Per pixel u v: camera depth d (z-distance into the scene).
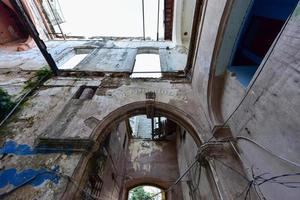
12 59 8.64
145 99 5.56
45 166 3.86
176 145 10.82
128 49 9.69
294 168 2.34
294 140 2.34
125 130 10.48
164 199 9.03
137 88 6.11
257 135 3.24
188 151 7.20
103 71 7.02
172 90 6.09
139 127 14.53
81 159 4.00
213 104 4.88
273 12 3.50
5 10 10.09
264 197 3.03
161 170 9.79
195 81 5.91
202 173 5.11
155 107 5.41
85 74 6.87
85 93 5.88
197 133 4.70
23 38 10.93
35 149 4.19
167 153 10.70
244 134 3.73
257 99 3.28
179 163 9.60
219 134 4.41
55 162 3.93
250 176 3.49
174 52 9.30
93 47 9.96
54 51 9.44
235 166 3.87
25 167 3.85
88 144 4.23
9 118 5.05
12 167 3.85
